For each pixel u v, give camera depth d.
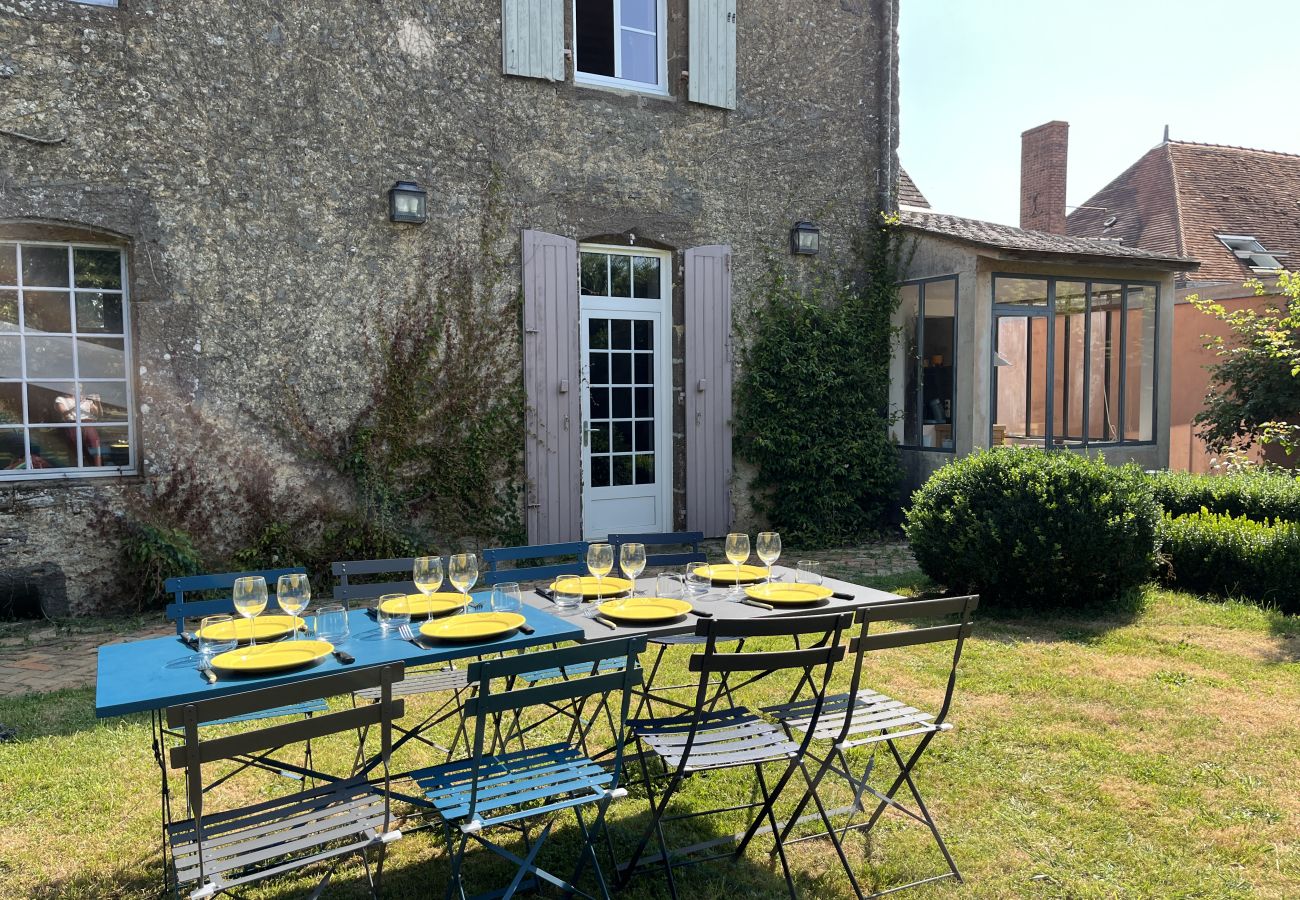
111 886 2.84
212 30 6.61
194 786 2.01
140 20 6.37
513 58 7.68
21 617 6.25
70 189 6.20
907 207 12.42
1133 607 6.06
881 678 4.71
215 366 6.71
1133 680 4.66
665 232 8.52
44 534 6.26
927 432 9.74
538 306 7.86
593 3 8.59
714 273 8.73
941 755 3.79
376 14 7.18
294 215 6.94
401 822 3.26
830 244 9.49
